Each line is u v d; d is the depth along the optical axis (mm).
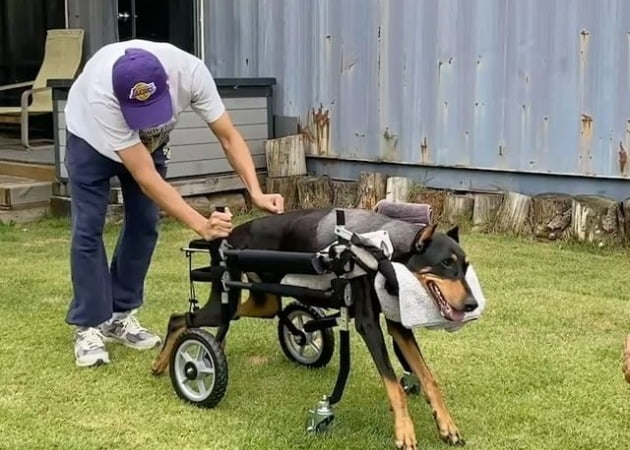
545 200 6898
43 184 7863
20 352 4254
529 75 7250
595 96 6949
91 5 9789
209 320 3625
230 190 8289
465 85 7586
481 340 4414
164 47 3826
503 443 3262
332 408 3363
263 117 8625
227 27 9125
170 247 6723
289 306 4020
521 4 7215
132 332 4367
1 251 6555
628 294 5336
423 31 7754
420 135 7895
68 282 5629
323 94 8445
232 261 3484
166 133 3902
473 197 7438
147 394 3740
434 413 3285
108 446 3248
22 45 10688
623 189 6965
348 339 3293
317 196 8125
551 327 4652
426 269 3035
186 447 3238
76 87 4070
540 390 3758
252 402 3648
